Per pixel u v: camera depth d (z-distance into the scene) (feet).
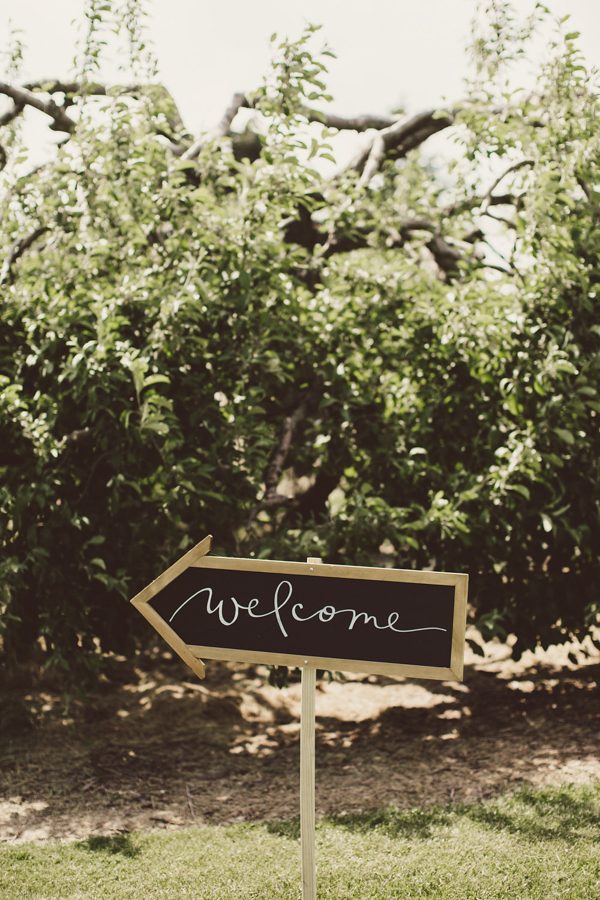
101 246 16.16
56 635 15.60
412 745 15.89
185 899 10.16
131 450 15.33
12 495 15.42
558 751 14.60
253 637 8.55
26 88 20.43
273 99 16.38
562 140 16.47
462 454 16.70
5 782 14.44
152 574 15.98
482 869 10.52
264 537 16.66
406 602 8.21
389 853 11.14
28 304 15.94
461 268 18.03
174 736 16.89
